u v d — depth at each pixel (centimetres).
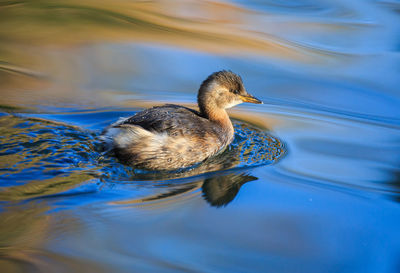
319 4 2370
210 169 1072
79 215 851
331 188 1003
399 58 1800
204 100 1194
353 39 1962
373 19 2177
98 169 1006
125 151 1042
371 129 1332
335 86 1602
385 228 868
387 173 1080
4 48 1717
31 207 857
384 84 1609
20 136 1127
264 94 1555
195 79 1598
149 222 848
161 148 1040
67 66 1630
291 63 1747
